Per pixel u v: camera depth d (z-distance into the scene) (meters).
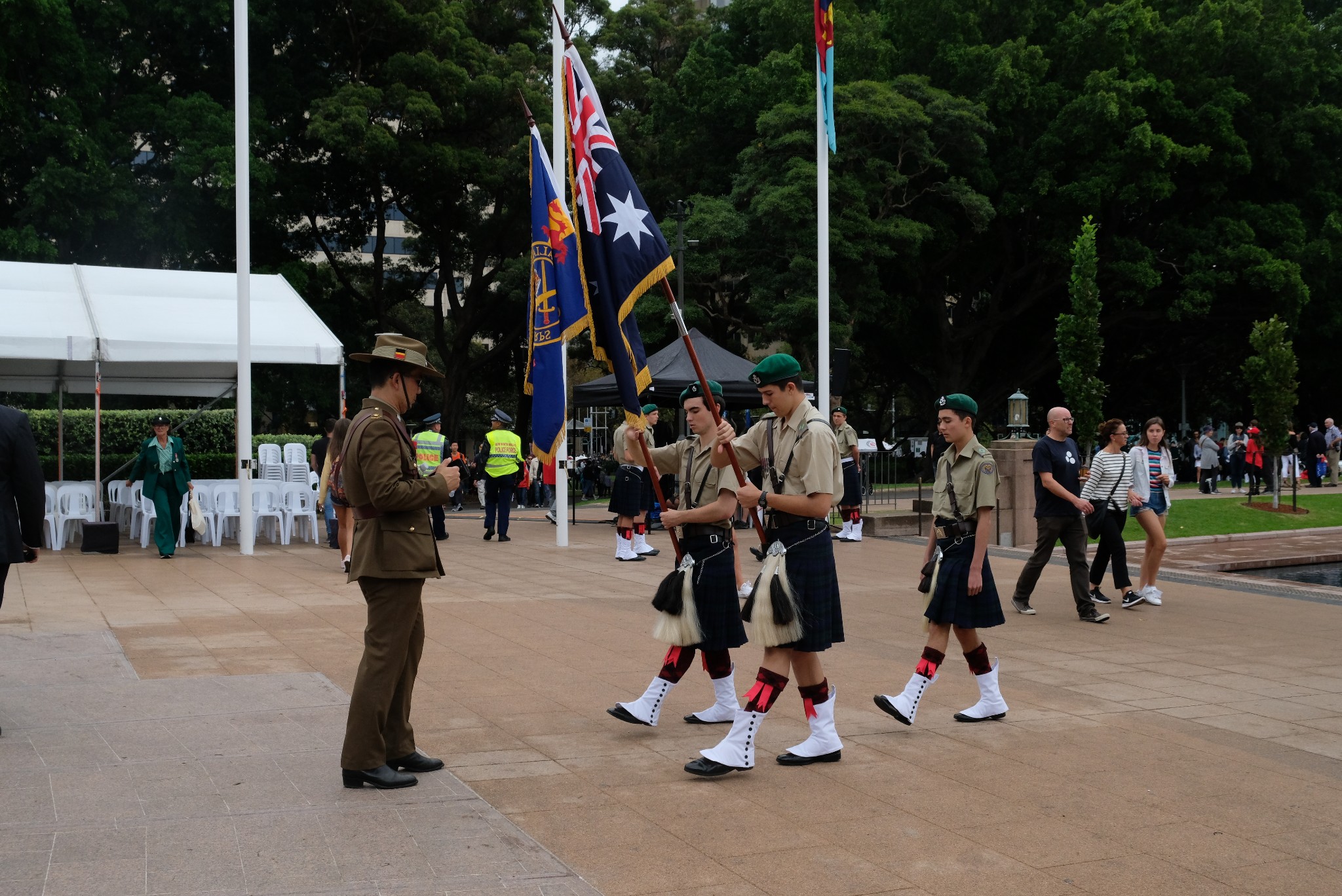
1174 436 48.97
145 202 30.17
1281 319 36.22
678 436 24.84
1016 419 19.03
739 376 19.44
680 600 6.02
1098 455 11.46
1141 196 35.38
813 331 32.16
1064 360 25.06
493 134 36.75
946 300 43.88
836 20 35.53
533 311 11.64
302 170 34.53
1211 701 7.29
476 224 38.75
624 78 40.25
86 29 30.80
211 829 4.50
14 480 6.20
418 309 50.50
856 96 32.47
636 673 7.80
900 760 5.77
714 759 5.38
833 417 18.28
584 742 6.00
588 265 7.09
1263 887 4.12
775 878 4.12
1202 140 36.38
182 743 5.78
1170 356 45.38
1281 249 36.06
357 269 40.66
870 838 4.58
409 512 5.12
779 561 5.49
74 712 6.42
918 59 37.12
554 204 10.28
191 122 30.33
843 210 31.88
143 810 4.72
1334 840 4.62
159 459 14.84
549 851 4.36
